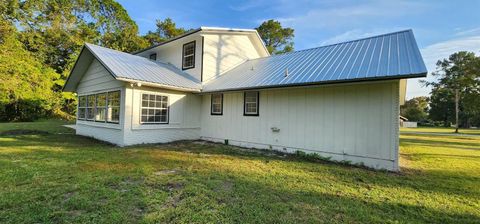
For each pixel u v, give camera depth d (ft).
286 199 11.82
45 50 72.74
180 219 9.27
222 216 9.63
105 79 31.42
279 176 16.15
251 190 13.00
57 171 15.49
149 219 9.12
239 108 30.81
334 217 9.95
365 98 20.75
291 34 92.68
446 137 55.93
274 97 27.37
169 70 36.09
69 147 25.16
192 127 34.96
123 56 33.55
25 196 11.00
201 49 36.40
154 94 30.22
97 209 9.95
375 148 20.03
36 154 20.67
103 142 29.96
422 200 12.37
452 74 92.02
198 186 13.26
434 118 167.32
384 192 13.53
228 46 39.83
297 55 34.40
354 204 11.48
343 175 17.07
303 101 24.88
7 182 12.94
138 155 21.72
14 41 57.41
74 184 12.94
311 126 24.13
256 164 19.66
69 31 77.05
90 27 84.99
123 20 94.38
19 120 63.05
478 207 11.57
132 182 13.85
